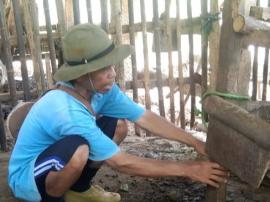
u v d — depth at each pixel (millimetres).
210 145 1967
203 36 3420
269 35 1673
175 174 1878
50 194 1951
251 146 1637
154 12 3525
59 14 3514
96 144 1880
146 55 3652
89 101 2004
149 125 2223
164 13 3576
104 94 2055
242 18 1733
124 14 4598
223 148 1844
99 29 1829
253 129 1594
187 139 2176
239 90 1894
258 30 1712
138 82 3826
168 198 2516
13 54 4223
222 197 1991
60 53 3637
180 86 3742
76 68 1777
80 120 1850
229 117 1745
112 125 2266
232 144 1769
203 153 2113
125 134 2377
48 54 3740
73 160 1851
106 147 1890
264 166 1561
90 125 1873
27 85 3607
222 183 1961
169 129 2197
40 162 1910
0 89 4426
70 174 1881
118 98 2195
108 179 2783
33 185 1926
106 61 1774
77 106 1873
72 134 1850
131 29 3586
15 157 1997
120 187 2648
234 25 1783
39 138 1931
